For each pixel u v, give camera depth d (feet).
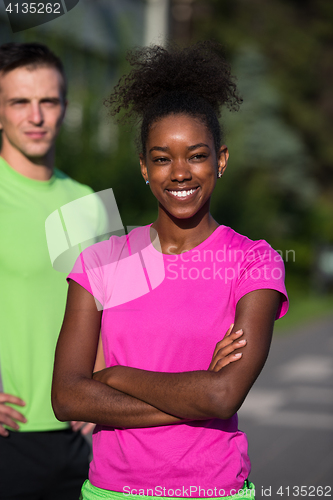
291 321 80.84
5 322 14.20
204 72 11.44
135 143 11.91
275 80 166.61
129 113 11.99
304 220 142.10
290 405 37.04
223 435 10.38
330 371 48.55
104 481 10.43
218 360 10.24
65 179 16.07
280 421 33.45
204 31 151.12
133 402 10.23
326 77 180.45
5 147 15.23
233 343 10.25
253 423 32.96
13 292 14.32
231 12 166.61
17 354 14.15
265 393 40.09
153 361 10.52
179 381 10.07
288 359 53.67
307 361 52.85
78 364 10.82
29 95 14.69
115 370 10.48
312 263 123.65
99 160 54.90
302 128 169.78
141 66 11.76
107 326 10.77
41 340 14.33
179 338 10.46
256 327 10.41
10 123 14.82
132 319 10.61
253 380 10.17
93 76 59.47
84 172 53.21
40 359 14.28
